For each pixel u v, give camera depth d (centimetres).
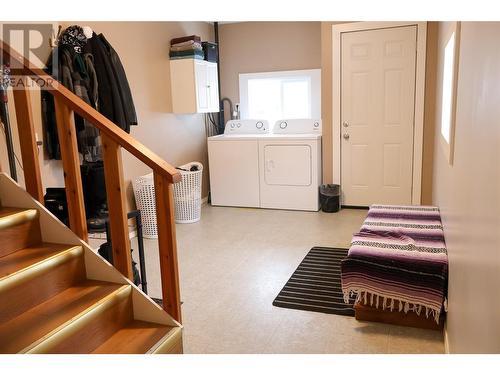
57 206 256
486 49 128
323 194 501
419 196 482
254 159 528
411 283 236
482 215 127
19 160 298
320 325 251
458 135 198
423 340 232
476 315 133
